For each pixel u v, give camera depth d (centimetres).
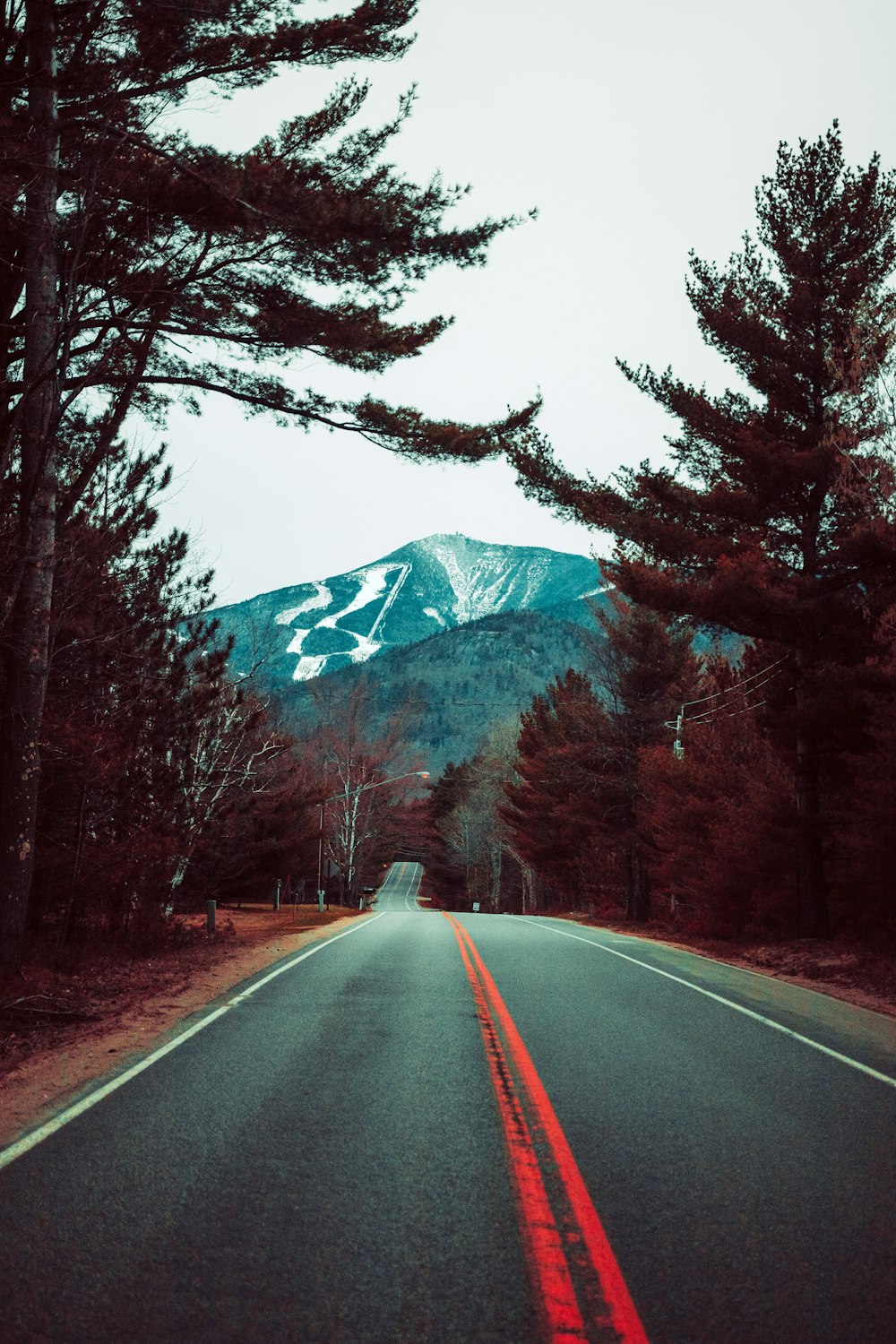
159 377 1412
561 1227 481
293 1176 548
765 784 2589
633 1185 541
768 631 2205
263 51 1284
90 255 1312
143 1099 711
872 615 2111
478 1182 543
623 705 4084
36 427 1271
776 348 2258
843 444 1888
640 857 3988
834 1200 522
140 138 1254
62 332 1159
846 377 1841
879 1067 868
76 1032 995
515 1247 457
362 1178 546
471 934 2514
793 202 2286
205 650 1997
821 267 2278
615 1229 479
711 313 2314
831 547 2306
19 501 1302
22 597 1248
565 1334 378
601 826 4094
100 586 1539
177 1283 415
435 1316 390
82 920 1816
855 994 1433
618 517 2320
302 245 1398
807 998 1348
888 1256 452
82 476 1294
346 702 6694
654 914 4188
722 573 2134
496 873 8412
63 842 1599
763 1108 709
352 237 1365
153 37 1252
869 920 2152
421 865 16150
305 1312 392
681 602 2222
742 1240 468
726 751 2958
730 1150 607
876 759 1977
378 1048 895
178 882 2198
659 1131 646
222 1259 439
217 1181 538
